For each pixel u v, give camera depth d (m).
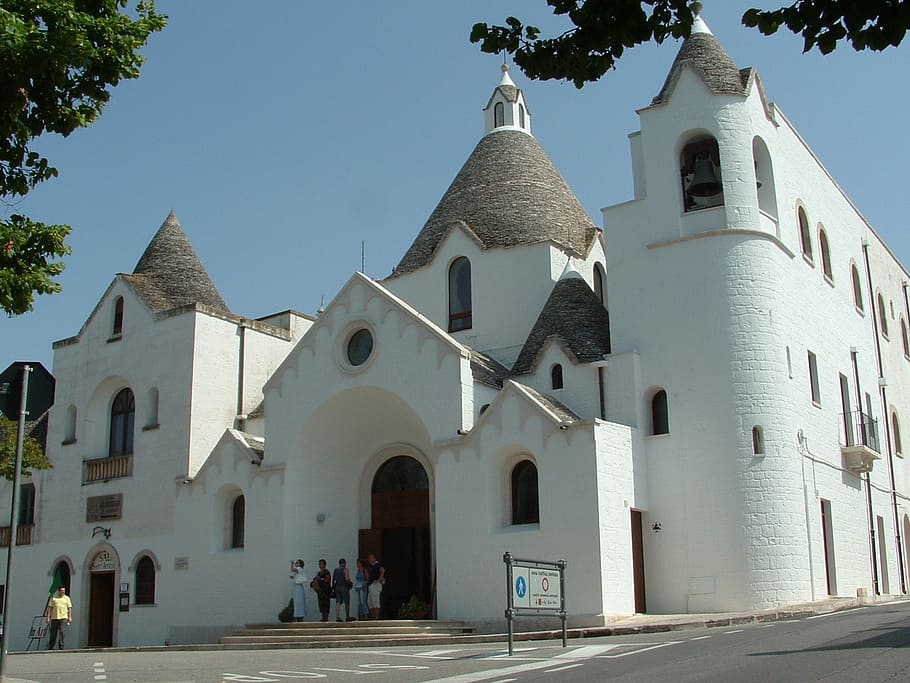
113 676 16.38
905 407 44.44
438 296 36.56
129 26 13.79
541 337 31.66
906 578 39.41
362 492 33.44
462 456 28.25
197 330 36.81
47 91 13.60
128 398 39.12
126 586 35.88
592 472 25.98
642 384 29.38
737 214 29.52
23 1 12.76
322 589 29.59
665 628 22.78
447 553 27.88
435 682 12.99
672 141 30.64
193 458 35.72
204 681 14.94
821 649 13.88
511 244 35.53
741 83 30.83
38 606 38.94
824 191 37.34
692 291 29.28
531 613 18.33
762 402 28.16
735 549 27.22
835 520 31.36
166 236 42.03
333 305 32.19
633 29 9.11
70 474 39.28
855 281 40.12
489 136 40.03
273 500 31.78
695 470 28.09
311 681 14.15
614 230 31.08
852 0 8.08
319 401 31.66
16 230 14.26
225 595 32.25
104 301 40.31
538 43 9.53
